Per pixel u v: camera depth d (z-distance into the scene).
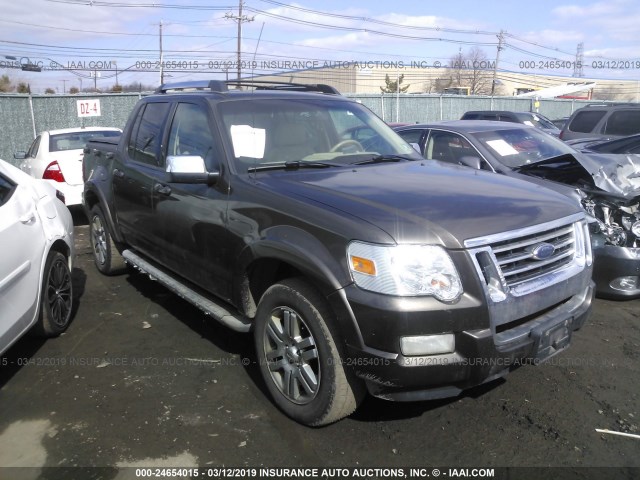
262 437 3.10
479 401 3.42
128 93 19.36
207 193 3.74
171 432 3.16
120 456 2.95
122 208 5.15
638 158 5.20
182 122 4.35
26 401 3.51
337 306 2.77
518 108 31.97
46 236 4.23
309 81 47.16
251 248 3.29
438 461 2.88
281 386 3.28
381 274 2.65
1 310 3.43
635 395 3.46
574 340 4.23
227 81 4.58
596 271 4.83
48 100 17.38
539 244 2.99
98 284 5.80
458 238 2.72
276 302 3.20
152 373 3.85
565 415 3.25
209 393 3.57
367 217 2.84
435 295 2.63
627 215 4.79
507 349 2.78
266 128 3.99
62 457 2.95
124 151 5.17
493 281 2.77
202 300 3.95
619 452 2.92
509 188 3.44
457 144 6.68
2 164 4.19
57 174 9.09
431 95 28.02
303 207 3.07
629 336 4.29
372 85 57.28
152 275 4.68
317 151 4.05
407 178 3.57
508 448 2.97
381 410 3.34
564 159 5.50
